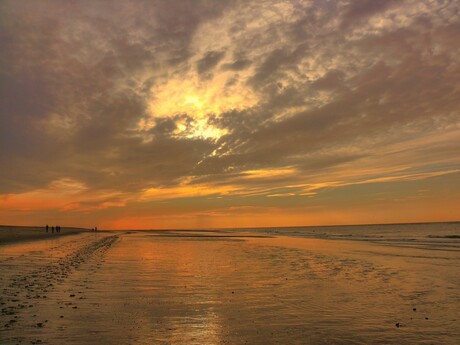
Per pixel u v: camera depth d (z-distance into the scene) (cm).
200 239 6134
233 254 2892
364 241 5025
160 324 889
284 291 1316
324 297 1216
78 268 1891
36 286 1333
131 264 2130
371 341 785
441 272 1808
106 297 1178
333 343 771
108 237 6669
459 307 1084
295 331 849
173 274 1717
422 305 1107
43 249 3111
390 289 1363
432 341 786
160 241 5281
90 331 819
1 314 934
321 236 7525
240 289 1348
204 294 1251
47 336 776
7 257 2369
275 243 4634
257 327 876
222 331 843
